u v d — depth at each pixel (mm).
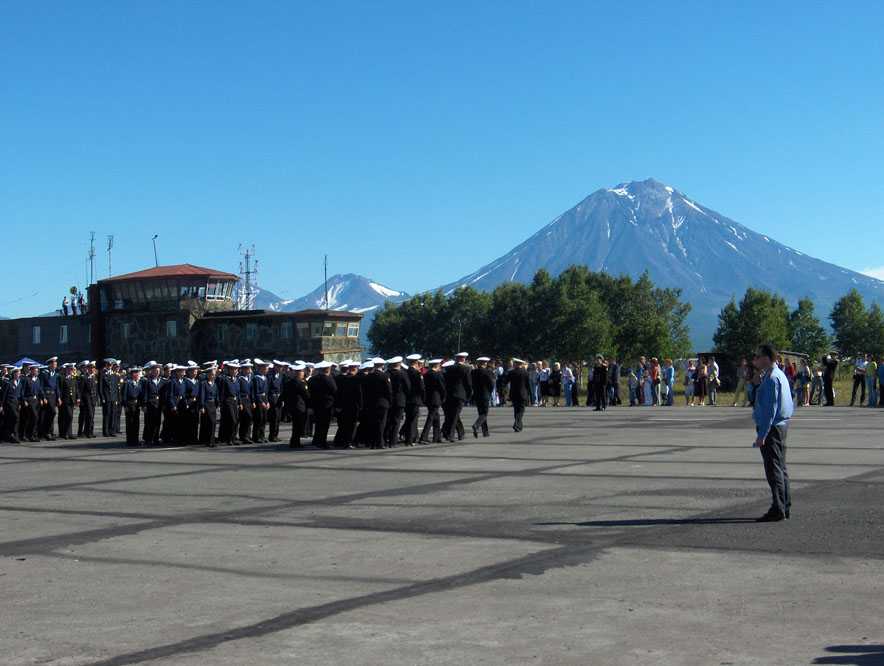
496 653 7707
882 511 14227
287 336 80875
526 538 12633
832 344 146250
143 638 8305
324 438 28156
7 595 9984
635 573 10469
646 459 22469
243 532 13578
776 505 13508
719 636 8078
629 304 143625
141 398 30906
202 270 85625
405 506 15773
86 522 14750
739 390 48844
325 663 7527
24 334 91312
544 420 39406
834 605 9016
